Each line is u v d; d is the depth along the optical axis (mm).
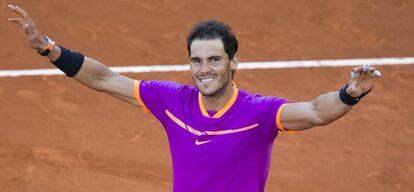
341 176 34000
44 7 49000
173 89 19297
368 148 35875
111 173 34375
